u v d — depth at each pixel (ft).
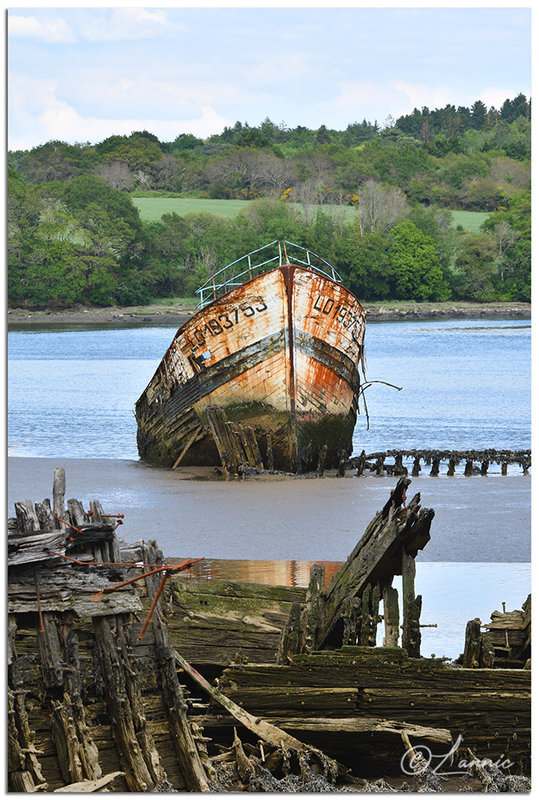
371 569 62.85
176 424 166.09
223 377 157.99
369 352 431.84
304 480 153.69
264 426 159.02
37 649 53.11
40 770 51.65
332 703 59.52
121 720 53.42
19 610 52.49
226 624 65.82
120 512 124.67
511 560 98.89
